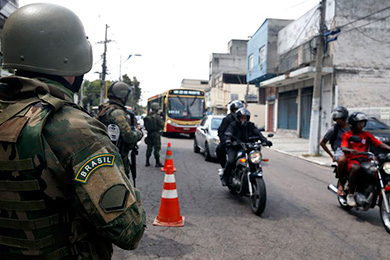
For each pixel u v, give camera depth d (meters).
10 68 1.31
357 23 17.20
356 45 17.23
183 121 19.97
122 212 1.18
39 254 1.15
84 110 1.34
